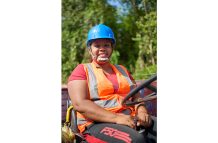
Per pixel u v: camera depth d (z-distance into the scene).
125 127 2.45
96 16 5.91
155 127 2.68
